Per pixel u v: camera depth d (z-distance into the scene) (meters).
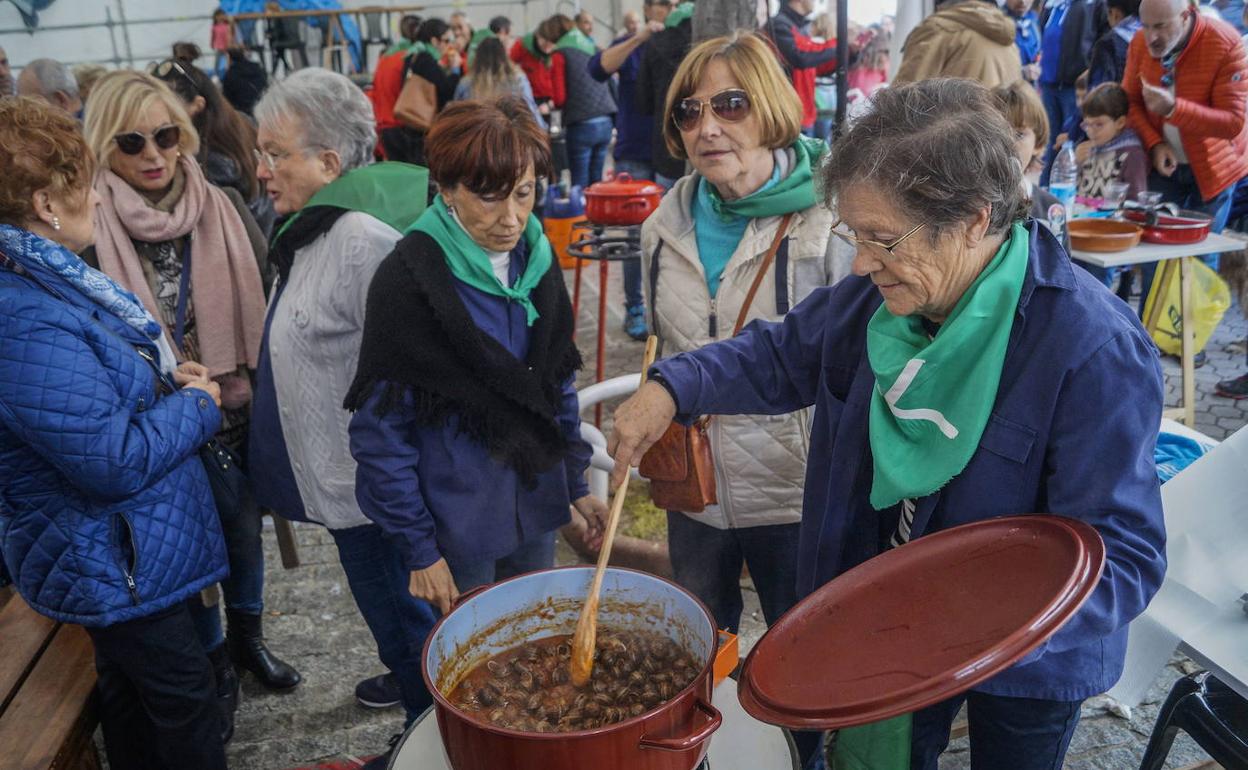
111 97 2.18
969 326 1.17
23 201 1.60
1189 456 1.96
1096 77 4.87
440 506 1.88
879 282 1.21
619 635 1.44
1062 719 1.34
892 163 1.10
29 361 1.53
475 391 1.81
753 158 1.88
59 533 1.70
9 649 2.06
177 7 11.32
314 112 2.00
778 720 1.03
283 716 2.66
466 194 1.73
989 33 2.47
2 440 1.62
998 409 1.21
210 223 2.38
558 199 5.86
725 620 2.21
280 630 3.06
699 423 1.93
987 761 1.42
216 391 1.94
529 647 1.44
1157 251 3.76
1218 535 1.62
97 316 1.72
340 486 2.06
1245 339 5.01
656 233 2.05
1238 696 1.68
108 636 1.81
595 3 11.31
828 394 1.48
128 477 1.67
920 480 1.24
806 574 1.53
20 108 1.60
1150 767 1.81
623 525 3.49
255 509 2.57
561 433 1.96
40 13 10.98
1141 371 1.15
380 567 2.16
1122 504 1.14
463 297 1.83
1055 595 1.00
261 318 2.46
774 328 1.61
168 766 1.97
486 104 1.76
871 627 1.14
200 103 3.05
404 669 2.23
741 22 3.90
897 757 1.40
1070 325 1.16
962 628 1.06
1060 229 2.46
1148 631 1.56
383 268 1.80
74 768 1.85
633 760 1.06
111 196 2.23
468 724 1.08
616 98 7.10
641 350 5.30
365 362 1.77
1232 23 4.84
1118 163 4.46
